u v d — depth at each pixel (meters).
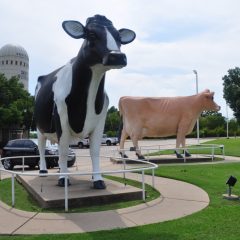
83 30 8.05
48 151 18.16
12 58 68.56
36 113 10.55
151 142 50.81
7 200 9.22
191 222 7.04
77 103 8.66
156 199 9.02
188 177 12.52
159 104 19.47
